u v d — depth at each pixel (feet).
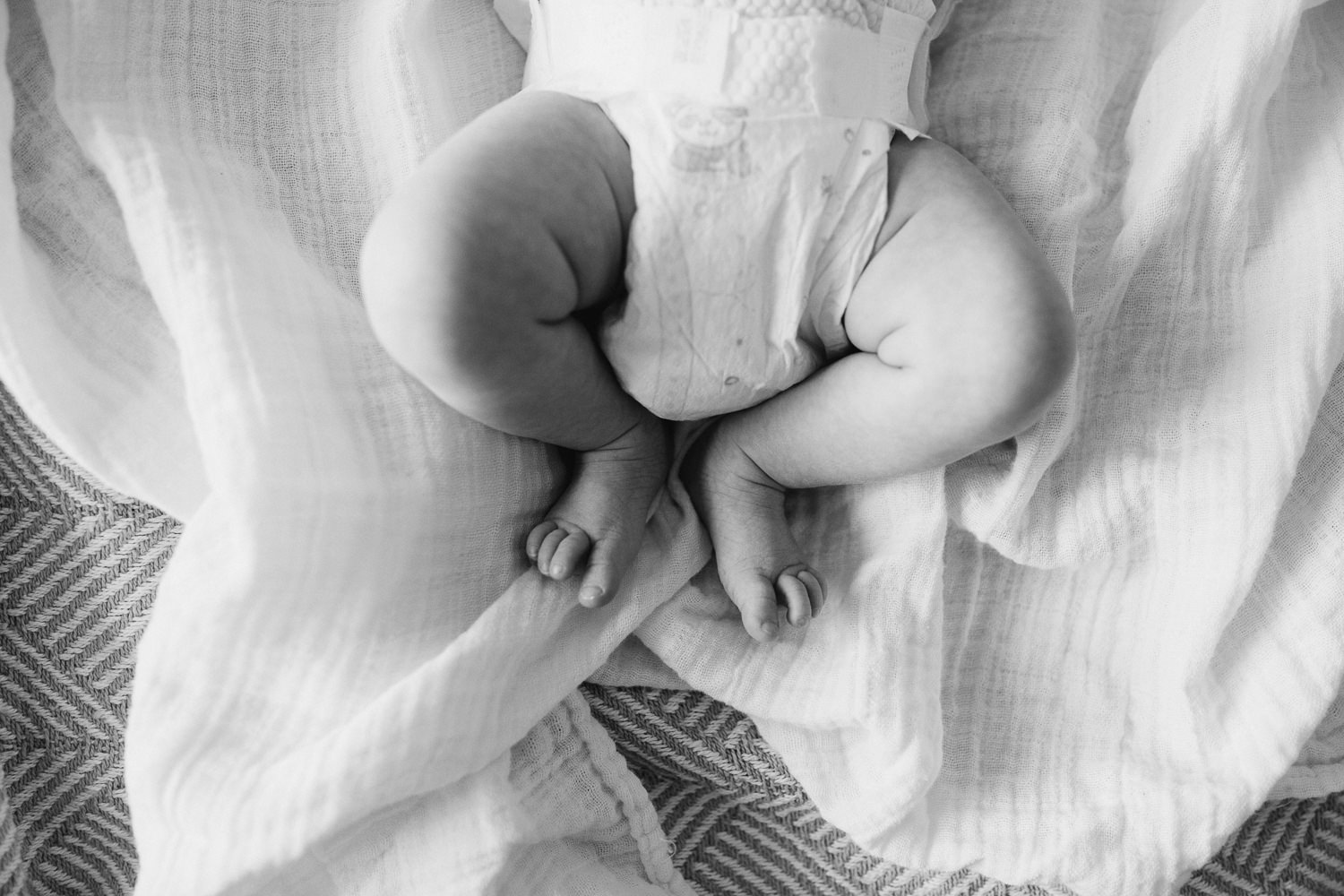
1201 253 3.42
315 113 3.54
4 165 3.23
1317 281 3.38
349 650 2.94
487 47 3.70
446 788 2.95
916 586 3.27
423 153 3.41
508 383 2.79
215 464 2.82
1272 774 3.21
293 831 2.74
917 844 3.25
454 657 2.91
